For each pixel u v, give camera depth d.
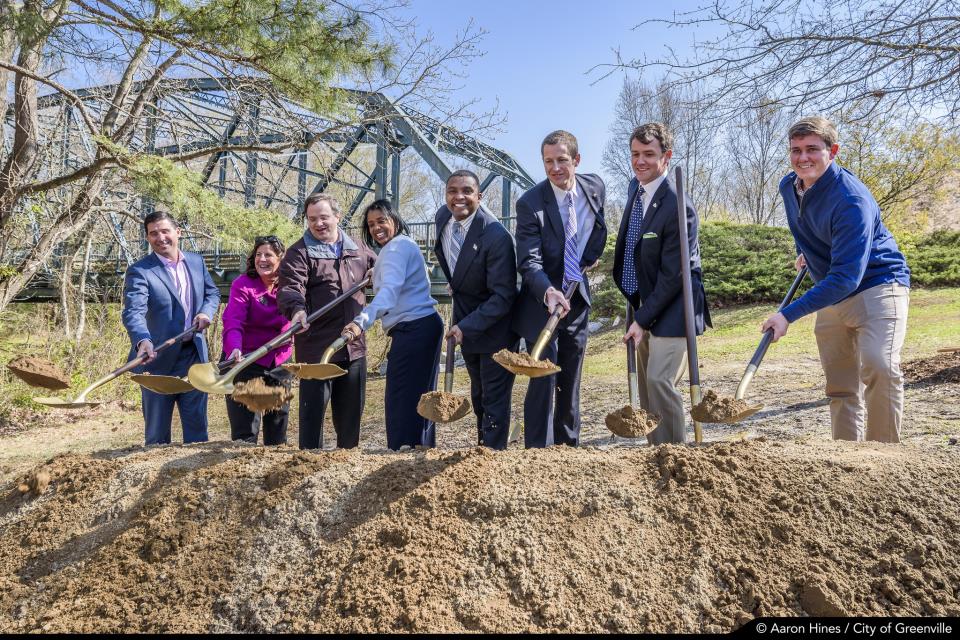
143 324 3.92
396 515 2.45
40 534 2.67
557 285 3.65
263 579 2.33
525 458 2.72
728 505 2.37
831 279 3.01
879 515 2.33
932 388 5.80
